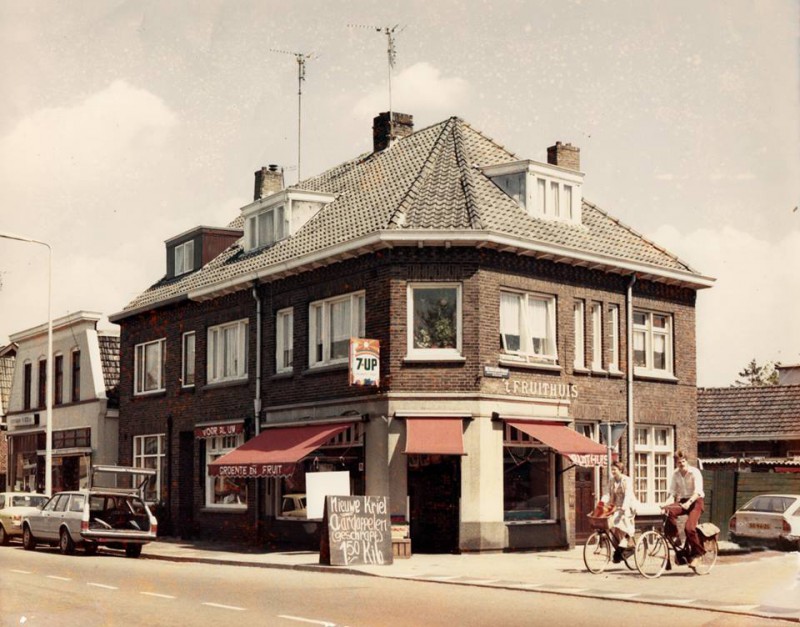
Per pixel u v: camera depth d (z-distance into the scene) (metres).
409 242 24.53
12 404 43.72
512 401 24.98
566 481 25.88
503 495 24.80
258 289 28.97
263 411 28.50
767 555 23.58
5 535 29.55
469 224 24.72
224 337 31.02
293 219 29.55
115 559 24.12
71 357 39.78
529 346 25.81
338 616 13.34
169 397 33.25
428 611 13.89
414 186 26.42
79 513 25.16
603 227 29.36
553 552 24.92
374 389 24.81
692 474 18.86
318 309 27.20
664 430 29.25
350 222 27.12
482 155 29.11
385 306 24.75
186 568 21.44
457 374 24.48
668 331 29.59
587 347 27.08
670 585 17.08
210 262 33.72
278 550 26.39
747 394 41.84
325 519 20.97
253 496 28.72
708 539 19.17
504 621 12.94
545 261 26.19
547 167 27.45
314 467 26.92
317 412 26.47
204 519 31.02
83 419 38.56
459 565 21.08
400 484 24.34
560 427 25.75
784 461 38.59
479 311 24.62
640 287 28.70
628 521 19.39
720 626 12.66
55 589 16.33
